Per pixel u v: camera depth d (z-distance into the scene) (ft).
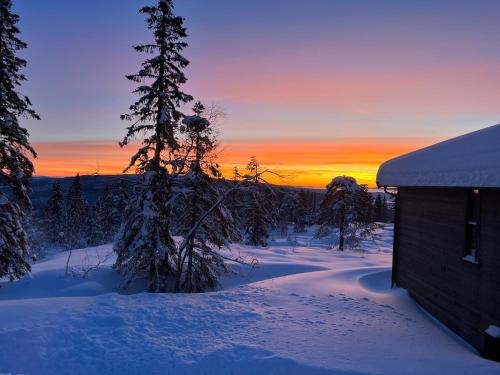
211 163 60.70
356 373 22.86
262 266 84.43
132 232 61.52
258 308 37.65
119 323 31.91
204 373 24.29
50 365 25.36
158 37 58.54
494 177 25.99
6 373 24.30
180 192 59.00
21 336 28.22
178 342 28.53
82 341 28.43
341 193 140.87
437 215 39.65
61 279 62.08
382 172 52.44
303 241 179.83
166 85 59.82
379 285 54.75
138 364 25.38
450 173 32.60
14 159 59.06
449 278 36.47
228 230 64.23
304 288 47.26
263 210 58.75
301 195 237.45
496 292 28.76
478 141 31.78
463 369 23.38
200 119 56.13
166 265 63.82
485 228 30.60
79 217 183.32
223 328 31.65
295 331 31.01
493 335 26.84
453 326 35.24
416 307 42.73
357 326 33.04
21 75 59.77
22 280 61.00
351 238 138.51
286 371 23.82
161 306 36.81
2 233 58.34
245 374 24.03
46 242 159.43
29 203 62.18
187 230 61.93
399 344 28.99
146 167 60.44
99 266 71.10
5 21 57.36
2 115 57.57
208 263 62.54
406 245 49.08
